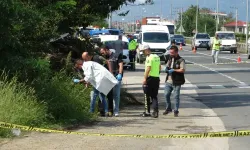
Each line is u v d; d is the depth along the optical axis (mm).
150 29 41656
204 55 53719
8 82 12031
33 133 11102
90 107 13773
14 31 12656
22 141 10297
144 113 14406
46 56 14977
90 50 18000
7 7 11664
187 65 37656
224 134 8508
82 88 14781
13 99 11391
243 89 22156
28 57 12836
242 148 10211
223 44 58469
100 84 13617
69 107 12789
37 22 12781
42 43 14719
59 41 17797
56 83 13484
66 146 9992
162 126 12727
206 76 28438
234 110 15859
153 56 14219
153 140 10828
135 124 12977
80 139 10719
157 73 14281
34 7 13734
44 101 12422
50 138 10695
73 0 15148
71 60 16609
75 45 17938
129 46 32906
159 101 18141
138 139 10898
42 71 12711
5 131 10570
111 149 9852
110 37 32281
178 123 13250
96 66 13695
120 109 15766
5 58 12305
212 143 10625
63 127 12000
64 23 16625
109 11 17516
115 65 14773
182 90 21703
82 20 16812
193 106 16781
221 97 19359
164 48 39594
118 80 14312
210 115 14773
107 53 14797
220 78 27266
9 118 10820
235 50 58906
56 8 14531
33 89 12219
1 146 9797
